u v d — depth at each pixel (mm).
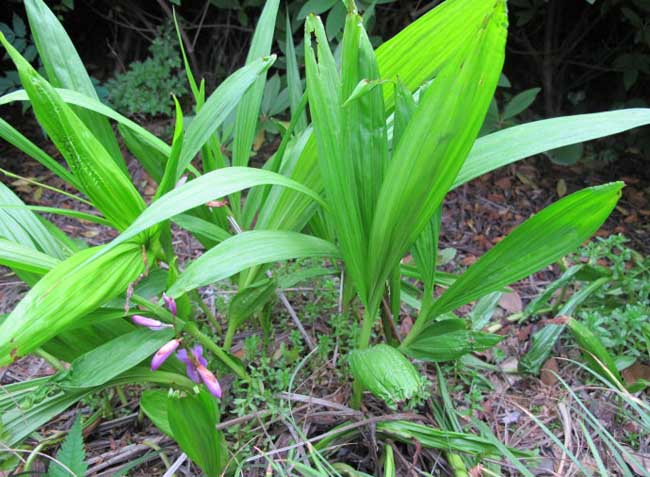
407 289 837
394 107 615
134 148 746
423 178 519
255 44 737
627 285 864
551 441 736
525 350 872
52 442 692
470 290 623
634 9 1384
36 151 630
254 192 754
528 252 590
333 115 522
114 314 583
